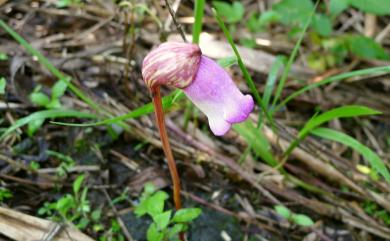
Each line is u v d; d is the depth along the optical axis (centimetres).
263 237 34
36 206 33
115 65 41
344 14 49
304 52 45
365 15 48
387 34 48
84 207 33
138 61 41
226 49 42
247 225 35
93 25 44
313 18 42
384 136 41
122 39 43
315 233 35
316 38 45
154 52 25
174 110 37
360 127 42
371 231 35
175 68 25
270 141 38
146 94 39
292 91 42
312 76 43
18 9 44
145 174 36
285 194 36
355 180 37
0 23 33
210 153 37
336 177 37
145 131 37
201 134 38
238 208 35
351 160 39
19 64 38
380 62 44
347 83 43
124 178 36
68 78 37
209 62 25
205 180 36
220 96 25
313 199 36
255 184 36
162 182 36
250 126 35
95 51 42
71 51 42
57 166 36
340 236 35
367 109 30
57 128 37
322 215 36
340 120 42
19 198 34
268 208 36
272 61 42
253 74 42
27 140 36
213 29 46
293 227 35
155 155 37
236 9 44
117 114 38
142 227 34
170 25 42
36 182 34
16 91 37
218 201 36
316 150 38
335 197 36
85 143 37
